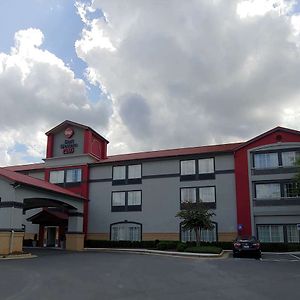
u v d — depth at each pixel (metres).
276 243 33.19
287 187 34.53
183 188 38.28
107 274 15.79
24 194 28.67
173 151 41.78
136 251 33.38
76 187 42.28
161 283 13.39
